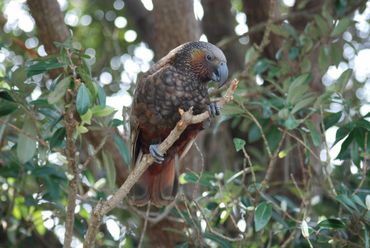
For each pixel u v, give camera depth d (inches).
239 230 412.2
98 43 683.4
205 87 398.6
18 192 470.3
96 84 361.7
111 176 418.6
